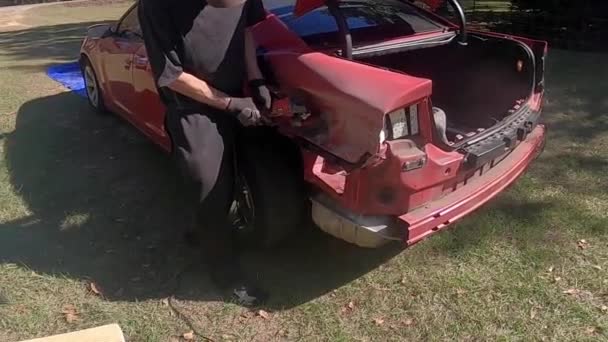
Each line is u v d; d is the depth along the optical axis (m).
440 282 3.31
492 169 3.41
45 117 6.10
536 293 3.18
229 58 2.95
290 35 3.39
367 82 2.80
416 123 2.81
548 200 4.10
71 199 4.32
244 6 3.00
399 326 2.99
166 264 3.54
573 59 7.76
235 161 3.25
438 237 3.73
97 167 4.85
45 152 5.18
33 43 12.24
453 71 4.23
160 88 3.02
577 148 4.89
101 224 3.98
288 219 3.31
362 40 3.65
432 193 2.97
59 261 3.58
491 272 3.38
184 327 3.03
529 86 3.78
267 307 3.17
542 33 9.02
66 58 9.70
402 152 2.72
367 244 2.97
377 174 2.79
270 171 3.22
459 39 4.05
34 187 4.52
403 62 4.20
